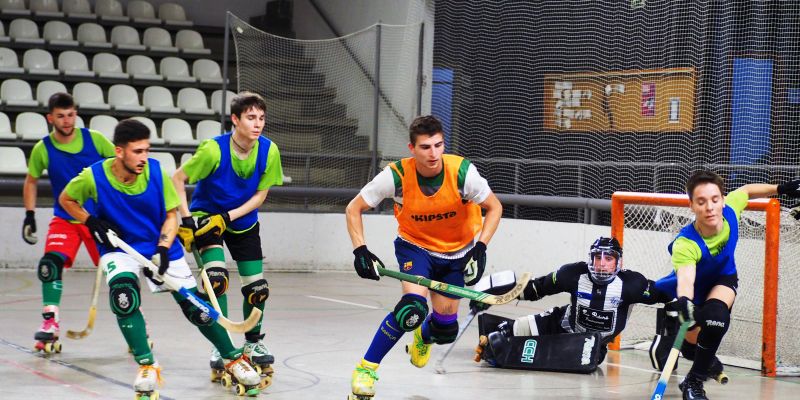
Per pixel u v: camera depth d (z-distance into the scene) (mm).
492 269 17766
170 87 23219
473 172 7719
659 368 9398
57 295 9930
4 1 23547
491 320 10297
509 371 9773
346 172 20391
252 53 22219
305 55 22641
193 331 11602
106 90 22750
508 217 18469
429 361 10219
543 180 17969
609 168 16812
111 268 7500
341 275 18406
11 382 8461
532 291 10039
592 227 15977
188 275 7914
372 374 7871
